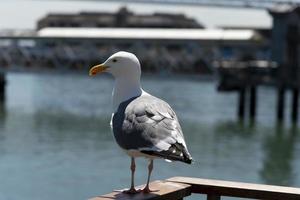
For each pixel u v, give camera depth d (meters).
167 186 6.19
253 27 163.38
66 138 41.62
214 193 6.30
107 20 190.38
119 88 6.14
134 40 77.50
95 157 32.97
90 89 108.31
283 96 56.31
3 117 55.59
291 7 114.50
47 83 127.06
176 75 70.88
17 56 83.38
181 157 5.28
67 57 81.56
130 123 5.67
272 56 113.38
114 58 6.15
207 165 31.42
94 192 24.22
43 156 33.12
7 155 33.19
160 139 5.43
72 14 189.50
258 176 29.27
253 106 58.06
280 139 44.41
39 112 61.44
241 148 38.97
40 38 82.06
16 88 106.75
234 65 63.06
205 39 74.56
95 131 46.19
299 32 116.06
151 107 5.75
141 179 26.48
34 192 23.92
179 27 190.88
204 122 54.09
